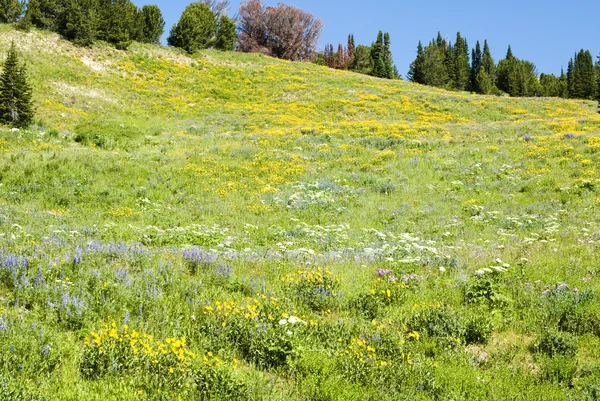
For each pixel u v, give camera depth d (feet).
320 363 17.33
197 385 14.62
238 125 126.11
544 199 63.31
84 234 41.47
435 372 17.53
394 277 29.63
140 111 137.59
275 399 14.57
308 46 309.63
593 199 59.77
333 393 15.14
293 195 66.90
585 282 28.84
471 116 151.33
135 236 43.21
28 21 162.09
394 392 15.78
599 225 48.83
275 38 298.15
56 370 14.92
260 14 293.43
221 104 159.63
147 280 24.82
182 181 72.08
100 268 25.64
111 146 92.43
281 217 59.00
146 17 215.92
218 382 14.58
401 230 54.08
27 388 13.20
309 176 79.41
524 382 17.48
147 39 214.48
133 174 72.69
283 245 43.93
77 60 158.51
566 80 440.45
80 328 18.67
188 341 18.67
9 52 99.45
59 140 91.40
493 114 153.69
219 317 19.92
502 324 23.54
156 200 63.87
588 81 317.63
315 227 53.16
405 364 17.56
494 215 57.67
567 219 53.01
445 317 22.43
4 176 64.18
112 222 49.78
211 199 65.57
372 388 15.80
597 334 22.08
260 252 38.09
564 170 74.69
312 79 199.11
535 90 399.24
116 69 166.20
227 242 42.86
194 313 21.25
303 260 35.06
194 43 214.28
